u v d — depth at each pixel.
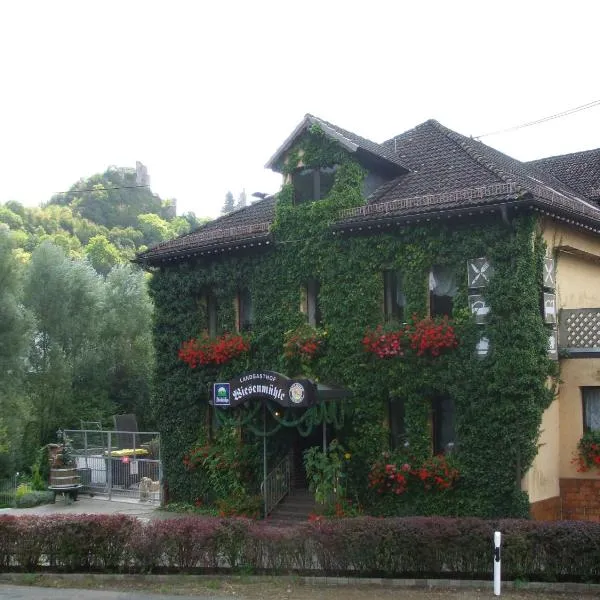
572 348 16.66
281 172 19.95
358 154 18.84
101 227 87.94
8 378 31.94
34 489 25.42
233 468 19.61
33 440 33.06
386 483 17.00
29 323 32.94
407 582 11.58
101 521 13.05
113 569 12.93
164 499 21.48
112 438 25.28
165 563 12.77
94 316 36.91
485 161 18.55
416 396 16.83
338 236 18.31
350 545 11.90
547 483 16.28
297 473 19.38
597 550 11.06
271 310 19.61
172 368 21.64
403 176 19.91
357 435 17.77
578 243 17.95
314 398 16.53
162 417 21.70
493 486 15.68
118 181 110.88
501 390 15.55
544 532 11.37
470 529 11.67
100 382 37.34
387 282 17.95
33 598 11.47
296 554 12.17
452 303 16.83
